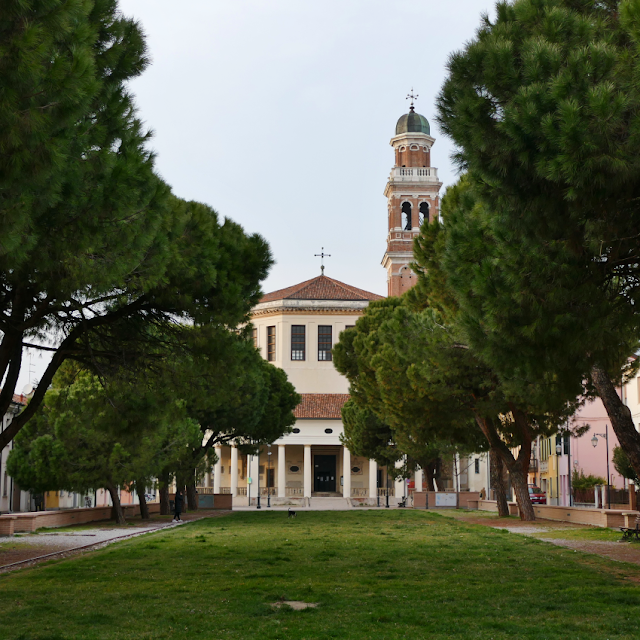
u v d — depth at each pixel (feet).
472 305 44.24
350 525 106.63
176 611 35.73
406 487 271.49
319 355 295.69
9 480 166.71
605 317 40.57
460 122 38.09
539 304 40.32
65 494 200.54
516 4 38.96
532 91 34.42
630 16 33.17
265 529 98.27
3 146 30.01
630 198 36.24
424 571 51.21
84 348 60.49
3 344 52.60
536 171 35.68
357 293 306.55
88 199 41.09
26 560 62.54
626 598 38.65
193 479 161.38
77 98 31.63
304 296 301.02
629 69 34.04
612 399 63.36
